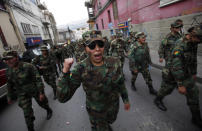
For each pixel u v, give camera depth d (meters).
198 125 1.80
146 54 2.79
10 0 11.29
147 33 7.49
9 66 1.96
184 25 4.77
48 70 3.51
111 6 13.18
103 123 1.24
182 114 2.14
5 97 3.63
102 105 1.18
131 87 3.36
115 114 1.34
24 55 6.74
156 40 6.79
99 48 1.05
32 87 2.14
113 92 1.23
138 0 7.81
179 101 2.51
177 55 1.51
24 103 2.06
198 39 1.34
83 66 1.12
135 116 2.32
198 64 3.95
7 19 10.45
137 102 2.74
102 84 1.11
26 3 15.52
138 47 2.77
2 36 9.23
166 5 5.48
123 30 11.16
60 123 2.49
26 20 14.39
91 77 1.10
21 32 12.23
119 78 1.18
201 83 3.07
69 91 1.10
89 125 2.31
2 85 3.54
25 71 2.00
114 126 2.16
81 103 3.17
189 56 1.53
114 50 3.90
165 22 5.80
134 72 2.95
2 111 3.43
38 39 16.25
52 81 3.57
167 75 1.93
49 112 2.73
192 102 1.70
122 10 10.66
